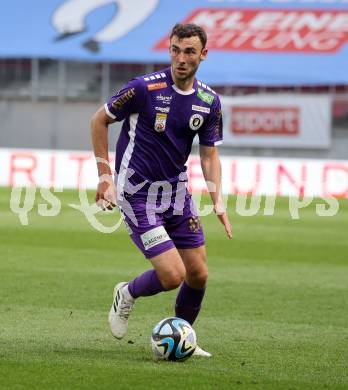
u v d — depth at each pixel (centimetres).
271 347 2189
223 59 9319
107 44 9388
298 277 3447
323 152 8850
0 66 9350
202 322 2533
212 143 2111
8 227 4791
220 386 1728
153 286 2027
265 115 8869
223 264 3756
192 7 9831
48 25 9606
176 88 2008
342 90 9488
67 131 9125
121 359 1969
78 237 4491
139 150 2028
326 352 2141
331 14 9750
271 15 9775
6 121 9150
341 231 5000
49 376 1769
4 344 2119
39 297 2859
